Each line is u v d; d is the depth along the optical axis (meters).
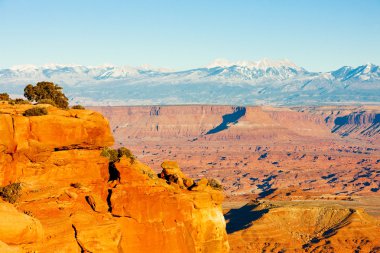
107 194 52.94
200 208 56.12
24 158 51.19
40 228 44.38
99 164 54.69
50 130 52.16
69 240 46.41
